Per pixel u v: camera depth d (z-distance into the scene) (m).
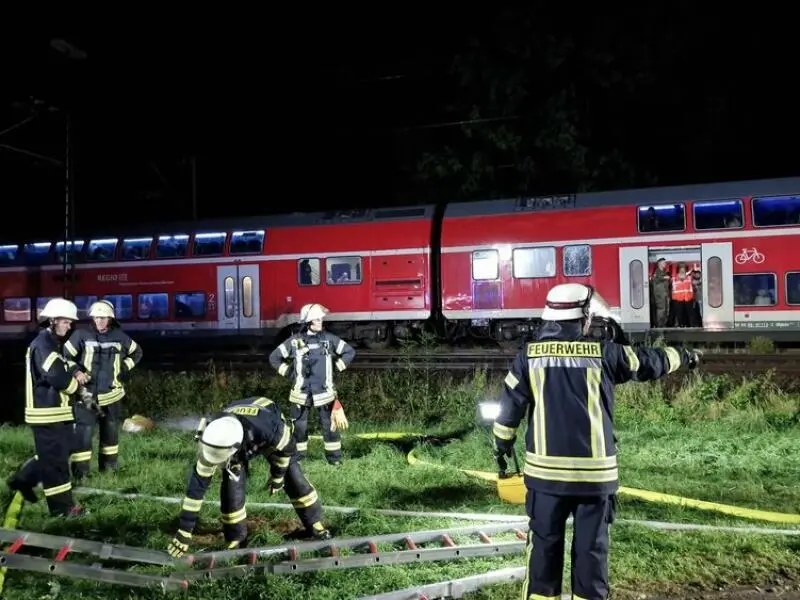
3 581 4.64
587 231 16.33
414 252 17.73
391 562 4.96
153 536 5.70
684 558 4.94
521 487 4.16
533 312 16.72
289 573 4.79
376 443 9.09
